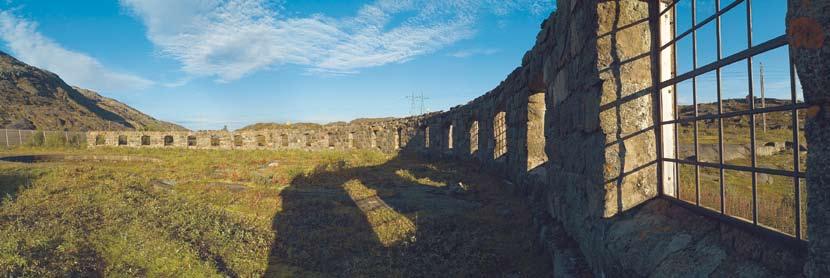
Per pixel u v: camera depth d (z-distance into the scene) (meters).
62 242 5.23
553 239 4.77
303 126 55.53
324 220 7.29
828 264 1.53
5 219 6.79
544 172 8.05
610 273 3.26
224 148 31.22
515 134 9.88
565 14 4.96
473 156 15.32
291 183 11.91
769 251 2.10
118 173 13.41
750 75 2.23
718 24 2.52
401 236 6.14
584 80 4.07
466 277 4.55
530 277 4.44
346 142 28.92
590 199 3.87
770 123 19.78
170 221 6.77
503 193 9.40
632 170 3.51
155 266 4.52
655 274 2.61
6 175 11.60
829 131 1.52
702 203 3.46
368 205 8.67
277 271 4.97
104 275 4.20
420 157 20.58
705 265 2.39
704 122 20.12
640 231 3.12
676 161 3.21
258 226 6.84
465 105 15.88
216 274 4.53
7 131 33.25
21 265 4.20
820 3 1.51
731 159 11.14
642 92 3.56
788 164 10.10
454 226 6.62
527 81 8.39
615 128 3.56
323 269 5.01
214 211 7.76
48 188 10.02
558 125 5.36
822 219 1.57
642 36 3.61
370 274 4.69
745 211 3.40
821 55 1.51
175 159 19.80
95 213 7.30
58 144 31.50
